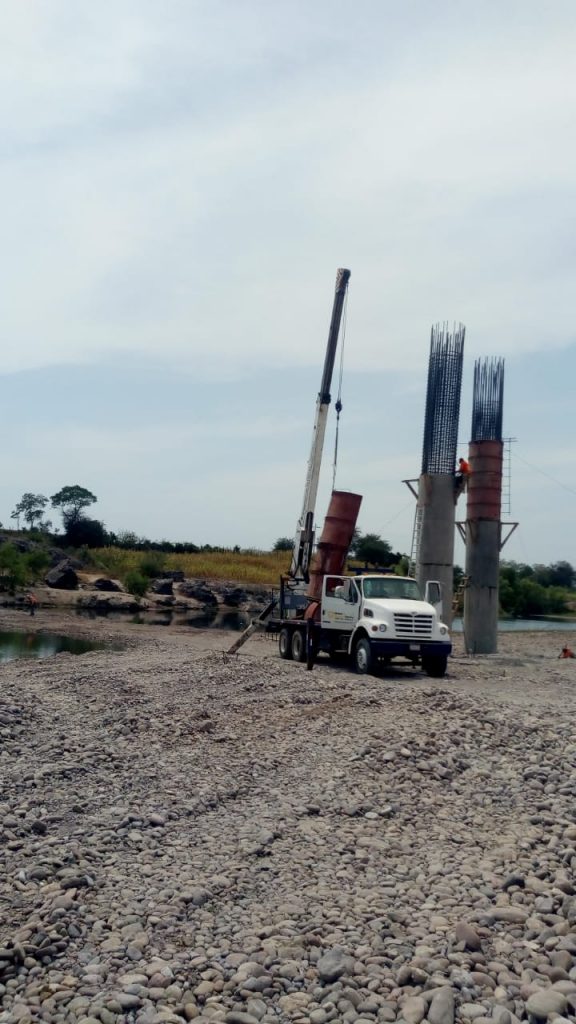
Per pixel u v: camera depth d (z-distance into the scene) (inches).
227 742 466.9
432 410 1111.0
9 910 248.5
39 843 301.7
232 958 222.1
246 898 261.3
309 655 852.6
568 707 588.7
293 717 538.0
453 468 1104.8
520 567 3454.7
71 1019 197.0
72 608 1966.0
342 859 292.8
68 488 3400.6
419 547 1098.1
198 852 298.8
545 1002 199.9
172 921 242.7
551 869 280.5
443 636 824.9
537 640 1513.3
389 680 788.0
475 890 265.0
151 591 2292.1
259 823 326.3
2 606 1852.9
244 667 810.2
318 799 356.5
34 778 381.1
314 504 1021.8
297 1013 199.3
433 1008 198.1
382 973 215.6
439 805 351.3
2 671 834.2
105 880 271.4
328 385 1023.6
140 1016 197.0
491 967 219.8
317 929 237.3
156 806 347.6
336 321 1020.5
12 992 207.2
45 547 2650.1
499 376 1125.1
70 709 579.8
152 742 467.5
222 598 2308.1
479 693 660.1
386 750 419.8
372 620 828.0
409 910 252.8
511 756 414.0
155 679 738.8
